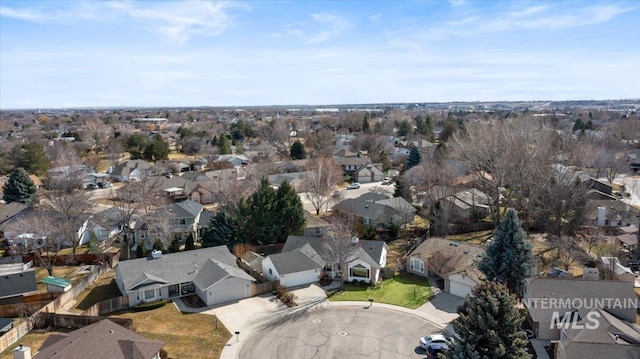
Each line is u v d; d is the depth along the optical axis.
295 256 46.09
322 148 122.00
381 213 61.12
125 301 39.88
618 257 47.12
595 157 79.81
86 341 27.73
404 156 117.00
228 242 54.59
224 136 130.88
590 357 25.58
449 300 40.03
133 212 56.25
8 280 41.69
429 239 50.38
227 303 40.72
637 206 71.00
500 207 69.44
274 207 56.00
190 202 67.75
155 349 28.38
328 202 77.56
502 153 59.59
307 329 35.25
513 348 24.55
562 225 57.09
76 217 55.28
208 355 31.45
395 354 31.28
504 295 25.39
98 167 111.81
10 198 73.94
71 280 46.78
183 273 43.59
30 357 27.61
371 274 44.44
